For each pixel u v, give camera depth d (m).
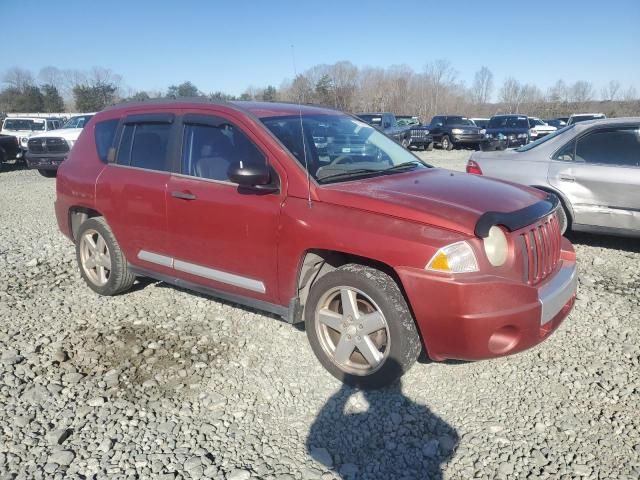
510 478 2.77
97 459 2.92
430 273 3.15
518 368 3.81
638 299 5.03
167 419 3.28
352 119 4.90
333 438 3.12
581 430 3.14
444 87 67.12
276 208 3.74
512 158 6.89
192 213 4.20
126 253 4.88
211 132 4.27
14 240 7.59
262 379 3.71
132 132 4.88
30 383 3.68
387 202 3.40
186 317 4.72
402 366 3.38
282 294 3.84
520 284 3.22
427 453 2.97
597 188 6.24
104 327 4.55
